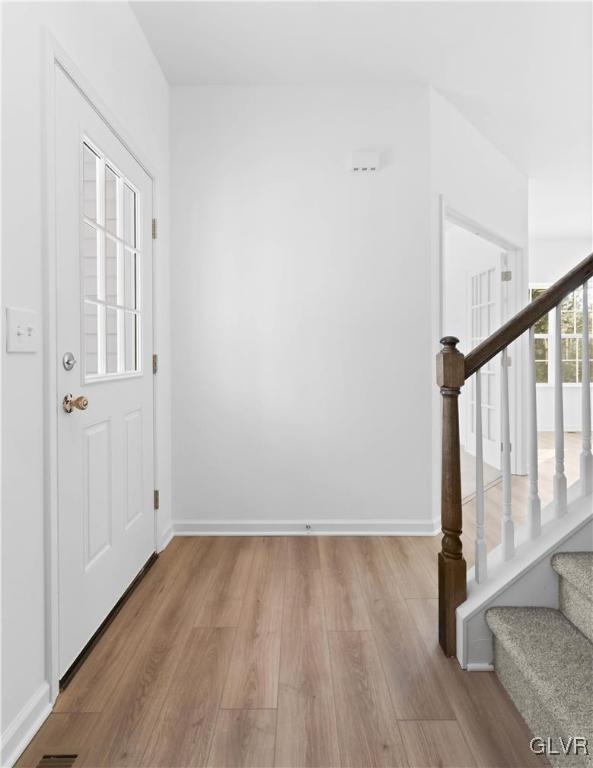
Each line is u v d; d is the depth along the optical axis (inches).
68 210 66.8
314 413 123.2
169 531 120.1
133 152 94.3
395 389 122.8
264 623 79.7
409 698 61.7
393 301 122.6
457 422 70.9
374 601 87.0
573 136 151.9
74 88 68.8
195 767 51.2
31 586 56.7
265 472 123.6
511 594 67.4
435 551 110.9
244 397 123.2
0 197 50.9
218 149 122.3
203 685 64.3
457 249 228.4
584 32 103.2
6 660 51.7
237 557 108.1
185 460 123.3
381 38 105.0
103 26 80.7
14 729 52.2
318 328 122.8
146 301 104.1
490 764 51.5
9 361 52.6
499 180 162.4
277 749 53.6
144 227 103.3
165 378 117.9
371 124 122.5
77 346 69.4
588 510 68.6
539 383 287.1
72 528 67.7
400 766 51.3
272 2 93.8
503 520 71.2
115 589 84.4
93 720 58.1
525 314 69.6
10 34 52.8
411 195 122.5
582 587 58.5
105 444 80.7
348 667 68.0
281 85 122.4
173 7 94.7
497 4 95.3
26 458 55.8
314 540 119.1
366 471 123.3
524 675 55.2
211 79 120.0
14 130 53.6
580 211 234.1
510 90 125.6
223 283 122.7
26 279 55.9
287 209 122.4
